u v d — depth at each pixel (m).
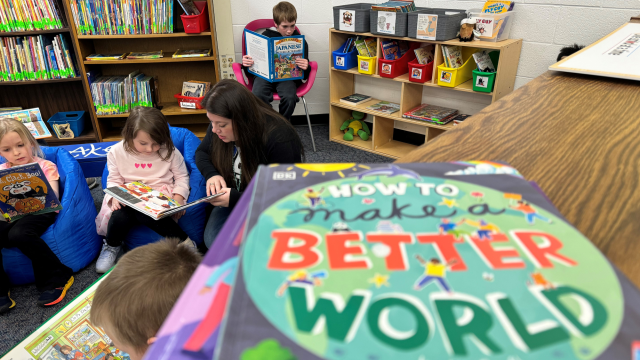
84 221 2.00
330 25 3.45
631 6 2.21
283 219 0.27
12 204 1.79
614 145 0.55
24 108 3.37
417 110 3.07
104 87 3.13
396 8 2.71
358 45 3.07
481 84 2.55
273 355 0.18
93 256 2.07
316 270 0.23
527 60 2.64
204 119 3.66
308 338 0.19
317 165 0.34
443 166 0.35
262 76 3.03
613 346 0.19
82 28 2.95
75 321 1.11
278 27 3.05
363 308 0.20
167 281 0.83
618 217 0.39
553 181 0.46
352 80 3.53
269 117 1.72
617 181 0.46
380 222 0.27
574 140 0.57
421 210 0.28
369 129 3.59
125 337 0.84
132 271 0.84
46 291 1.83
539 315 0.20
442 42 2.60
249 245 0.25
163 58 3.09
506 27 2.54
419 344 0.19
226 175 1.89
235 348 0.19
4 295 1.81
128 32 3.00
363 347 0.19
